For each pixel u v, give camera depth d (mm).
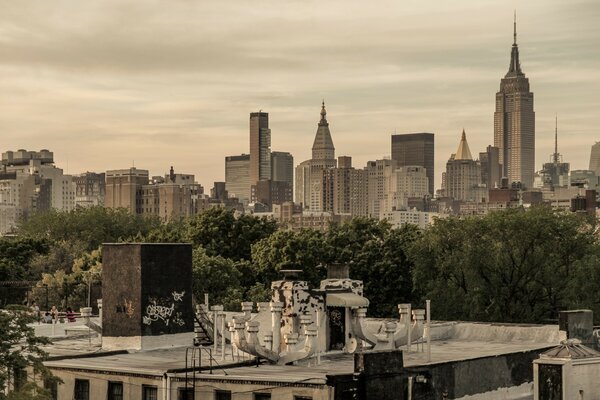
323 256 151125
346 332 65125
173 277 66750
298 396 51875
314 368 58812
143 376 57125
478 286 133750
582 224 139750
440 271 137000
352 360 62312
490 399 61094
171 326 66438
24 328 57750
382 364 51781
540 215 134125
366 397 51062
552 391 51469
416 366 55500
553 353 52062
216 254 159500
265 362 60469
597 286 128500
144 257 65438
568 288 128875
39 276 157125
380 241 154500
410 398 53062
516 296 133375
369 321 75438
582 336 64500
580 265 129125
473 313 132000
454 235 137125
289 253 148250
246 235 163625
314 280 147875
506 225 133875
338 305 64625
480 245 133875
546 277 132000
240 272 145375
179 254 67000
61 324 80000
